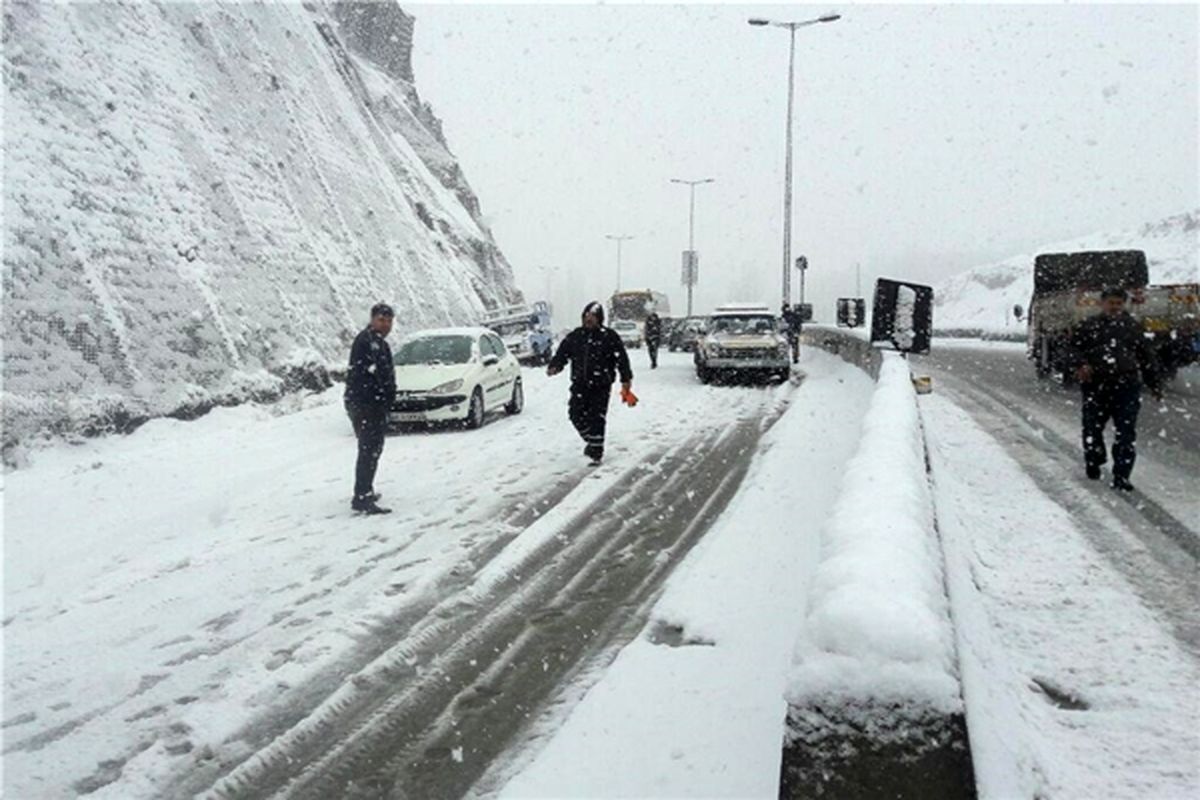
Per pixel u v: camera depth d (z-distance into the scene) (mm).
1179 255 61188
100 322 12789
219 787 3703
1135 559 6102
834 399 16500
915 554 2852
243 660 4984
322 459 11164
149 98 17141
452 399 13273
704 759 3621
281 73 25406
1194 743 3668
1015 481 8711
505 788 3479
